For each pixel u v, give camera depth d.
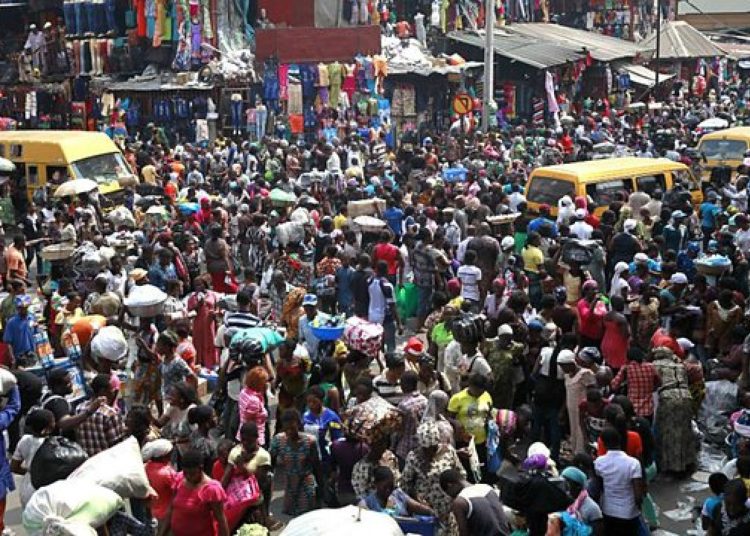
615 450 11.46
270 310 17.81
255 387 13.12
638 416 13.27
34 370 15.24
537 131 41.62
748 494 11.42
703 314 17.09
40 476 10.56
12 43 46.81
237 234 24.08
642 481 11.43
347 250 20.28
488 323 15.21
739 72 69.56
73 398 14.39
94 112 42.00
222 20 42.41
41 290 21.12
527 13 59.41
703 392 14.99
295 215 22.88
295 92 41.44
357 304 18.64
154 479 10.97
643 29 66.56
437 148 37.75
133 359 16.73
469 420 12.89
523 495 10.66
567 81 50.91
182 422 12.39
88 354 15.02
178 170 32.47
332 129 41.97
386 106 43.16
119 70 42.66
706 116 48.84
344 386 14.52
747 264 19.73
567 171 25.06
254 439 11.33
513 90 48.50
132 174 29.89
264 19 44.38
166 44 42.09
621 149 37.00
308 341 15.75
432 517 10.69
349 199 25.81
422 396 12.68
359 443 12.05
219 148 35.75
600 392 13.04
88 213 23.34
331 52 42.28
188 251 21.03
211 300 17.42
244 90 41.09
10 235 26.03
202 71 41.09
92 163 28.97
